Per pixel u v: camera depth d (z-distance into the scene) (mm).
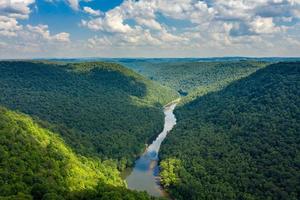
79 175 162000
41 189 128000
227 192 173250
